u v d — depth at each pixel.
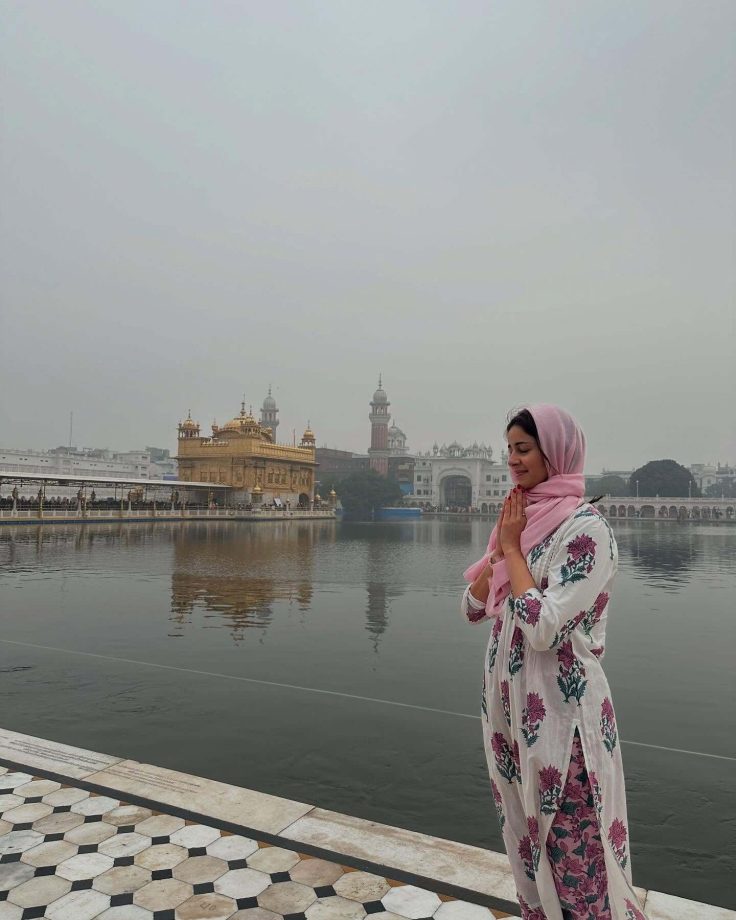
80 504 41.00
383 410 131.75
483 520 80.81
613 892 1.86
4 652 7.68
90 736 5.05
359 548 26.67
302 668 7.07
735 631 9.47
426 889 2.88
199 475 62.22
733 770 4.51
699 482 161.75
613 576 1.99
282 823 3.47
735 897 3.03
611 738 1.97
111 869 3.05
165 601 11.49
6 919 2.68
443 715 5.56
